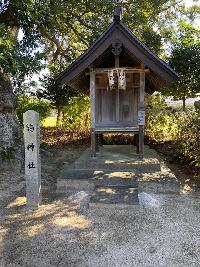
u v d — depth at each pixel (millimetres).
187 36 10242
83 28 10367
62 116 13242
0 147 6977
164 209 4535
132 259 3236
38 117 4797
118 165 5973
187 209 4523
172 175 5586
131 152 7344
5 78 7562
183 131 7547
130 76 6852
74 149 9547
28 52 7066
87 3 8445
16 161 7027
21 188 5676
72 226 4027
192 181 5914
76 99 12250
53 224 4094
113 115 7020
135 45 5609
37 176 4652
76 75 5934
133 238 3684
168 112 10281
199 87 9727
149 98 10703
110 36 5625
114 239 3666
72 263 3178
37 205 4648
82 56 5730
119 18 5500
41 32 8719
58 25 8844
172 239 3648
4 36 5938
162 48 11773
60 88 12109
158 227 3961
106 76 6844
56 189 5539
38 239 3697
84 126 12211
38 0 7305
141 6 9695
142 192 5062
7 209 4664
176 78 5633
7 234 3838
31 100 12477
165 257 3270
